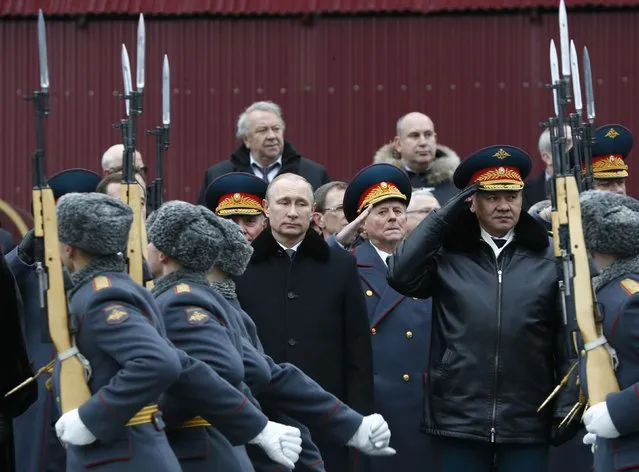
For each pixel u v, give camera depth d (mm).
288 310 13500
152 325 10234
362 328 13578
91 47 24719
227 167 18656
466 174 12984
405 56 24328
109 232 10289
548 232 13445
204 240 11023
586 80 12562
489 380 12602
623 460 11039
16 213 23531
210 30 24531
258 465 12352
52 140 24828
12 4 24719
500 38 24156
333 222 15969
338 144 24422
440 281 12883
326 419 11867
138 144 24547
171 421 10805
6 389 12594
